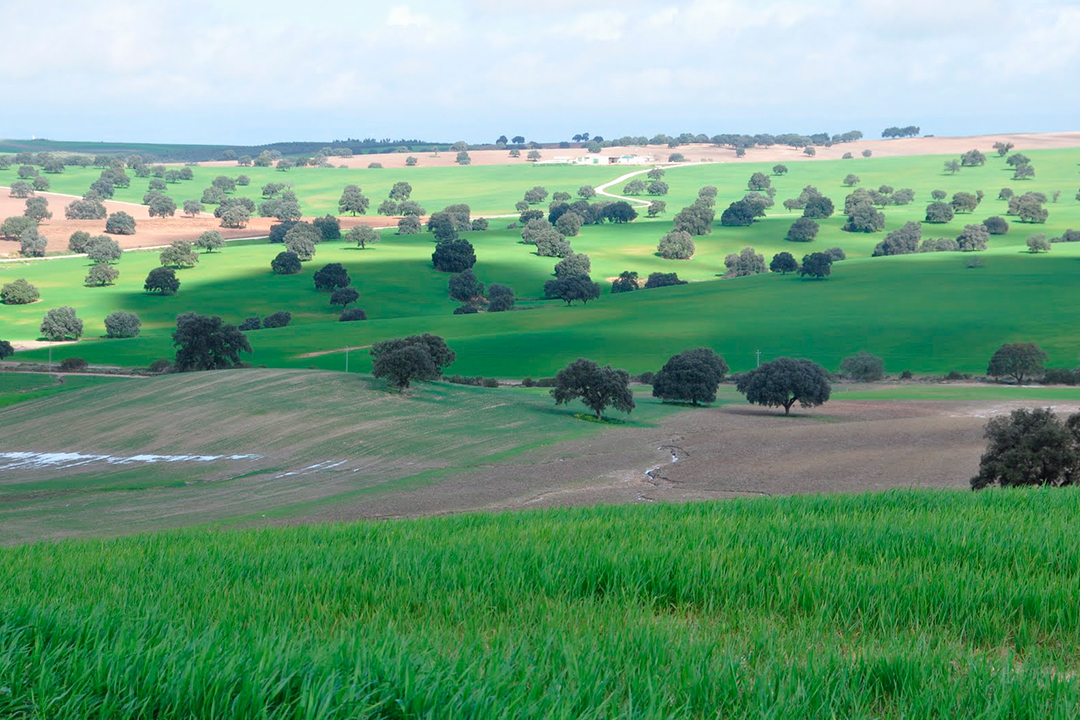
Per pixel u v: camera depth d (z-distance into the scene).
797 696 6.18
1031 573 10.52
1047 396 116.19
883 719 6.35
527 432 95.06
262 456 86.38
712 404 121.31
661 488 66.69
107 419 101.38
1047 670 7.38
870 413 107.56
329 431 94.56
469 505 61.28
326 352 167.88
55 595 10.34
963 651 7.64
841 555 11.61
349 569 11.76
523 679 6.12
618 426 100.06
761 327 180.62
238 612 9.19
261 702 5.36
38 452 90.81
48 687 5.59
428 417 100.88
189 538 19.27
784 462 74.50
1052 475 42.56
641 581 10.29
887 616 9.01
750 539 12.62
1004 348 134.50
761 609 9.45
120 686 5.64
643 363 155.75
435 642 7.36
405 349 111.62
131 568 13.29
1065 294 196.00
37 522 58.88
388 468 80.12
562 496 64.19
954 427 86.31
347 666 6.10
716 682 6.47
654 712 5.76
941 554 11.57
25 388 131.62
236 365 146.38
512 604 9.68
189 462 84.94
